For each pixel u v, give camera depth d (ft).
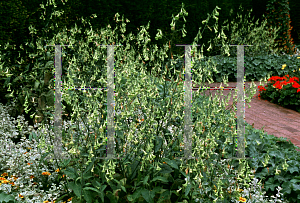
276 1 37.83
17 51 15.42
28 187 7.82
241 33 32.19
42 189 8.29
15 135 11.00
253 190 7.98
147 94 7.59
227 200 7.56
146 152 6.70
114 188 7.02
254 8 40.40
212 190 7.34
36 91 12.62
